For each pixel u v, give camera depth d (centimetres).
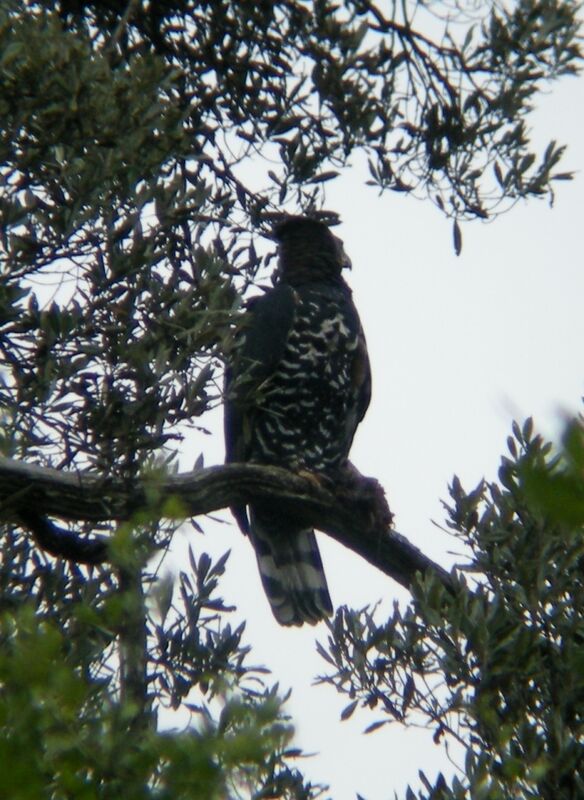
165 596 646
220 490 1210
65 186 1014
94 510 1031
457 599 974
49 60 1016
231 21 1373
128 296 1009
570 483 406
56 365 985
